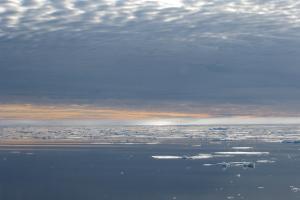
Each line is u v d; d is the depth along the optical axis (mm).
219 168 123562
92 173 119188
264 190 97438
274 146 180750
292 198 91250
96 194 96062
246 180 107250
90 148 178125
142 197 93500
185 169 122688
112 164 134000
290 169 121250
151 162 136625
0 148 178750
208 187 100625
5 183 107250
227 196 93125
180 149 172000
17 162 139625
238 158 143750
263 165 128125
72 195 95688
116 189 100250
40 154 158625
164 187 101250
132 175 115438
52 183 106938
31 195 95812
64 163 137000
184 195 94438
